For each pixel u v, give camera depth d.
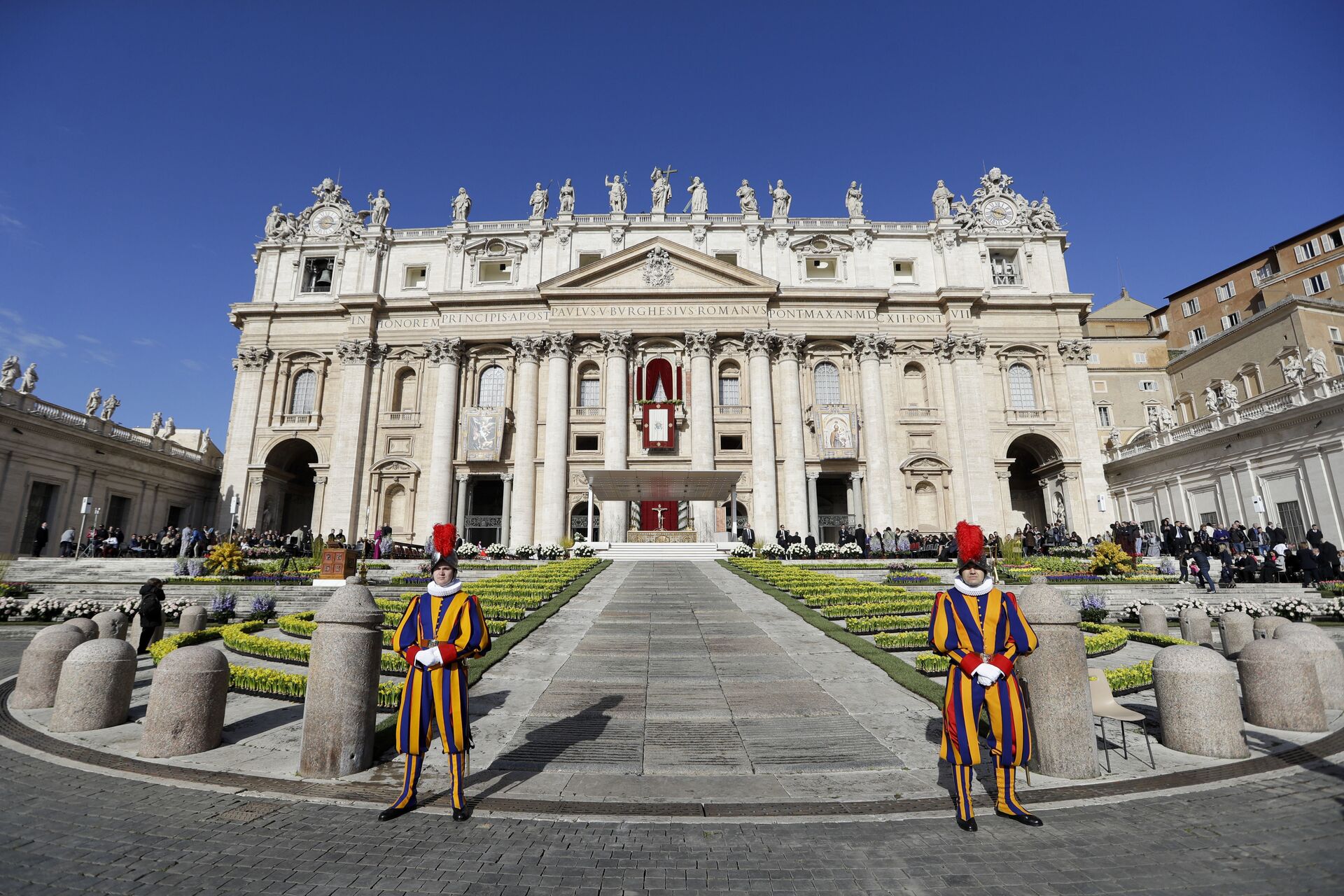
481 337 44.97
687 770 6.46
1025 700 6.50
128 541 37.50
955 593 5.54
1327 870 4.36
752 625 14.26
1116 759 6.80
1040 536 38.72
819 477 43.88
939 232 47.12
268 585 21.70
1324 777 6.15
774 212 47.75
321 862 4.57
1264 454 32.09
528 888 4.25
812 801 5.72
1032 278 46.94
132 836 4.97
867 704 8.77
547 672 10.38
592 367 45.66
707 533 40.06
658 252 44.94
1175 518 38.88
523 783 6.12
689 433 43.53
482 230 47.78
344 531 41.56
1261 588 21.14
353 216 48.31
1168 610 19.81
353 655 6.55
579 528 42.94
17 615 18.52
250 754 6.99
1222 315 49.84
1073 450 43.66
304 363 45.62
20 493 31.86
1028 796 5.76
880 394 43.94
